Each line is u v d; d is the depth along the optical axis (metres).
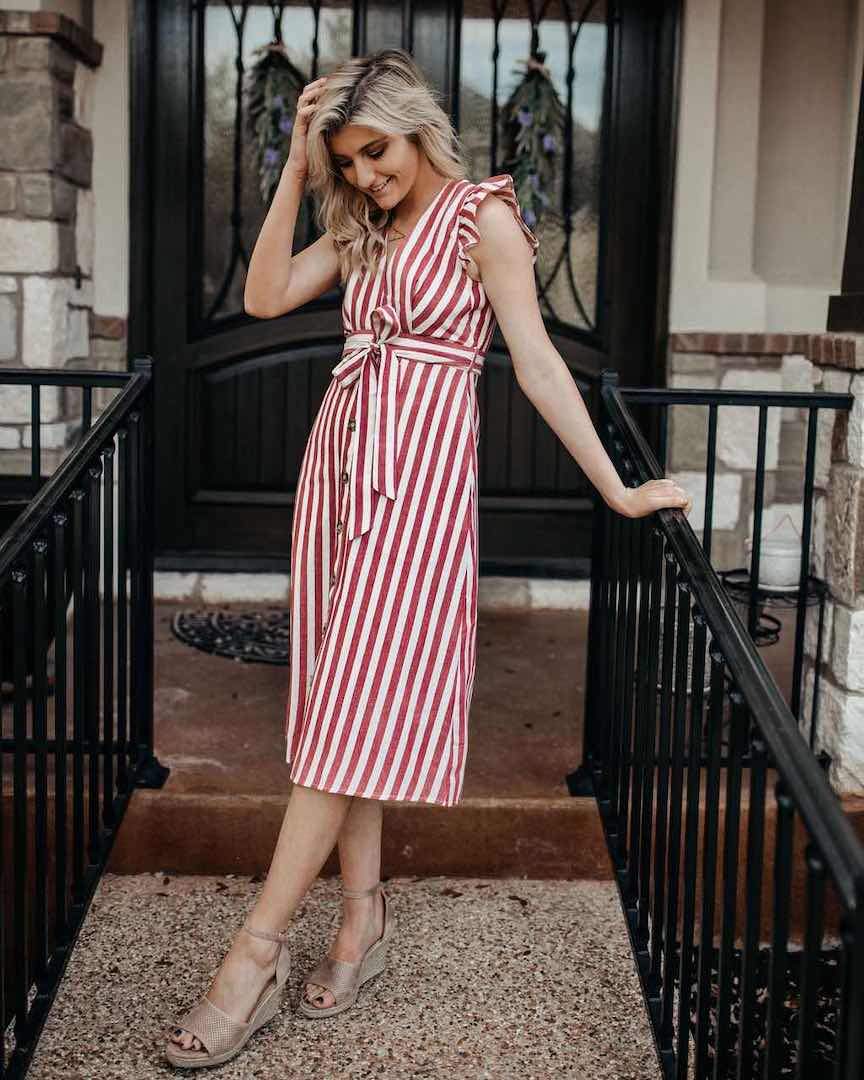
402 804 2.70
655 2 4.20
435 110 2.00
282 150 4.23
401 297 2.03
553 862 2.73
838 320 2.84
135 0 4.11
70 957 2.32
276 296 2.20
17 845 1.94
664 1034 2.08
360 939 2.26
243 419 4.37
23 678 1.93
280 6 4.16
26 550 1.94
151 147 4.21
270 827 2.69
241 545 4.42
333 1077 2.06
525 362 2.04
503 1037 2.19
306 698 2.19
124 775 2.67
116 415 2.46
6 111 3.65
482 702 3.42
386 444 2.03
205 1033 2.06
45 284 3.71
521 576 4.41
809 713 3.05
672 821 2.07
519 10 4.20
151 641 2.81
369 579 2.03
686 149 4.16
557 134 4.26
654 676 2.26
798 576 2.96
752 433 4.27
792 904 2.76
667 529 2.03
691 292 4.22
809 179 4.32
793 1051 2.41
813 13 4.24
